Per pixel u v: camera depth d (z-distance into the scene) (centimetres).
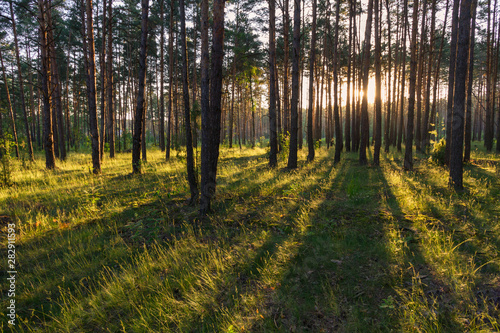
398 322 257
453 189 718
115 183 1015
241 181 967
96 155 1263
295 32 1234
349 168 1268
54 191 873
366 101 1361
